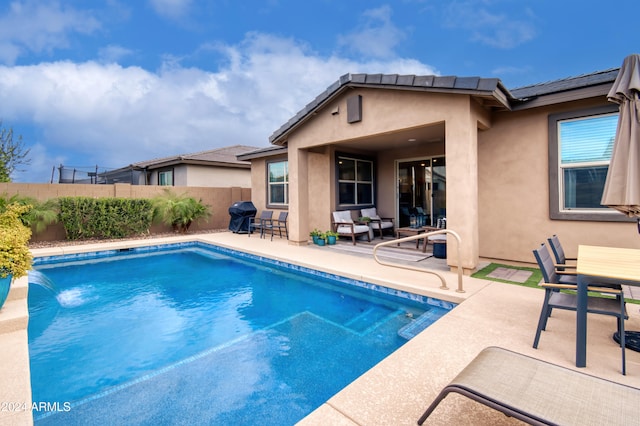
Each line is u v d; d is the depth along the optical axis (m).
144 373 3.19
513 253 6.11
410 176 9.77
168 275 6.87
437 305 4.53
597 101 5.16
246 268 7.41
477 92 4.88
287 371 3.19
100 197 9.88
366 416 2.09
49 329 4.25
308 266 6.44
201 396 2.81
